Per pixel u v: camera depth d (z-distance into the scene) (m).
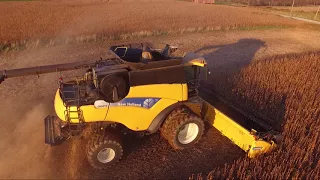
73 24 24.70
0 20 25.33
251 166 6.84
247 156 7.17
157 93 6.81
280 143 7.43
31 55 16.03
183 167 7.03
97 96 6.39
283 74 12.54
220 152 7.64
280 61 14.70
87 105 6.31
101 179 6.59
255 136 6.81
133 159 7.28
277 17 36.91
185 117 7.20
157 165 7.08
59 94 6.77
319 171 6.62
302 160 7.11
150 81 6.63
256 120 8.36
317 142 7.62
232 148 7.83
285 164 6.79
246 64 15.48
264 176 6.51
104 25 24.39
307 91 10.59
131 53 7.91
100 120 6.52
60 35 20.08
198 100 7.90
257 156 7.05
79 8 37.94
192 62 7.19
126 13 33.59
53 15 30.17
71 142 7.93
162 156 7.43
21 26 22.75
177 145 7.43
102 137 6.55
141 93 6.63
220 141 8.13
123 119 6.75
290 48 20.16
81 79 7.66
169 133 7.25
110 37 20.02
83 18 28.53
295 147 7.26
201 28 24.61
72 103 6.30
